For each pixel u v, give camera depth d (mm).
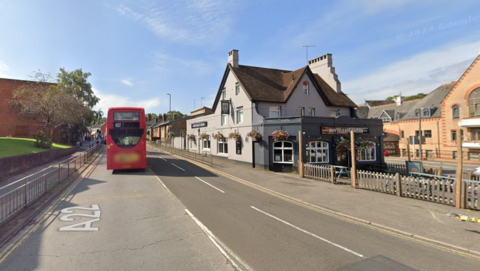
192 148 37375
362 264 5312
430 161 35562
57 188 12062
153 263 5137
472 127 32844
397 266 5262
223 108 26203
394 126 45750
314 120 20469
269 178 17094
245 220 8133
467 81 33656
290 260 5426
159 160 27688
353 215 8859
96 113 50625
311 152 20453
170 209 9133
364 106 61250
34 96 29188
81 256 5387
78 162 19609
